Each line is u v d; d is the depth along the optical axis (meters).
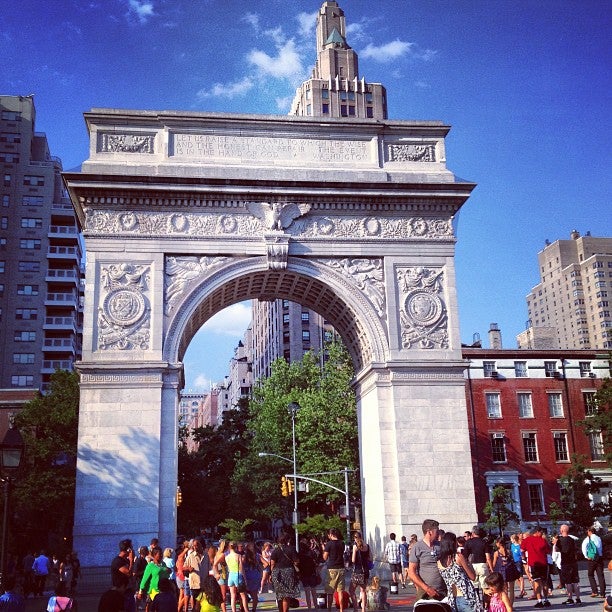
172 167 39.94
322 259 40.84
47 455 53.22
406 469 38.38
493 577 14.96
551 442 63.59
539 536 25.88
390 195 41.50
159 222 39.62
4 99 97.38
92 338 37.59
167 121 40.94
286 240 40.09
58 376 57.31
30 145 97.19
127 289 38.44
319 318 127.56
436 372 40.00
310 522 54.38
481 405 63.38
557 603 26.36
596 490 56.91
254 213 40.47
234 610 23.55
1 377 88.00
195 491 75.94
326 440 64.88
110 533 35.00
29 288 91.56
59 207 95.69
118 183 39.03
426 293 41.16
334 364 69.06
